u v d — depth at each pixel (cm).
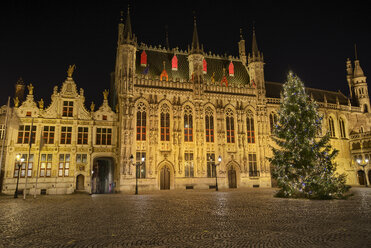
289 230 1100
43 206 2227
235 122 5497
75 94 4769
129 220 1407
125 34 5144
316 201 2306
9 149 4266
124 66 4997
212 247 867
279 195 2873
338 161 6175
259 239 957
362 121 6712
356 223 1237
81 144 4638
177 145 5022
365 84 6956
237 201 2391
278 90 6444
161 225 1252
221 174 5166
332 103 6575
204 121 5275
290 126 2872
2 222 1391
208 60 6234
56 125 4569
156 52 5859
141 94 5025
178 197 2984
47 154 4441
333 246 850
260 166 5456
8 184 4172
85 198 3164
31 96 4556
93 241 963
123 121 4781
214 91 5488
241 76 6222
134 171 4688
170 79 5288
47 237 1036
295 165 2773
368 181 5959
